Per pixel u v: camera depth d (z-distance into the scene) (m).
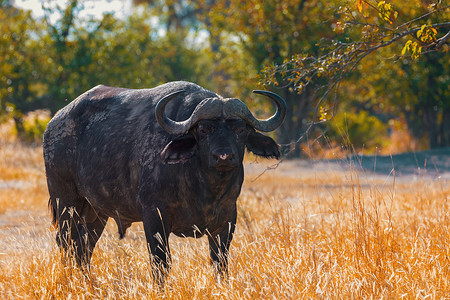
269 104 85.12
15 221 34.84
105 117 21.62
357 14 26.59
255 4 83.31
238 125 17.70
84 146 21.83
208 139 17.53
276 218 23.98
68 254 20.81
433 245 20.56
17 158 64.94
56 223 23.64
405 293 16.25
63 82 91.50
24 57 93.00
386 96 91.00
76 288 18.58
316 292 15.73
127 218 21.33
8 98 91.25
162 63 113.69
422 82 82.25
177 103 19.78
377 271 18.11
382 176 55.56
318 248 20.22
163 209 18.89
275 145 19.06
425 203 29.67
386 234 21.06
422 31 21.19
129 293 17.30
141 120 20.41
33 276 19.17
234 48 88.75
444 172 57.88
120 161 20.36
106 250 22.14
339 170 49.41
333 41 23.48
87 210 23.41
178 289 17.48
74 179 22.69
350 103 103.50
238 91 87.00
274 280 16.67
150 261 18.94
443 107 85.62
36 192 46.50
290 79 23.30
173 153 17.97
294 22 78.06
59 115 23.36
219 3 90.50
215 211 18.95
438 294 16.69
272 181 50.94
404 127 104.81
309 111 82.19
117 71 91.75
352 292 16.22
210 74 121.50
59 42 90.31
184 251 21.86
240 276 17.72
